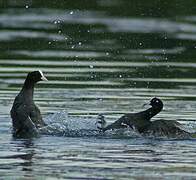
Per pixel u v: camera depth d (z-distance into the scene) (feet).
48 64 81.41
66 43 96.68
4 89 67.36
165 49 93.81
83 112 58.29
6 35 100.78
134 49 93.50
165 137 51.31
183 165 42.63
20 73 75.66
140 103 62.03
